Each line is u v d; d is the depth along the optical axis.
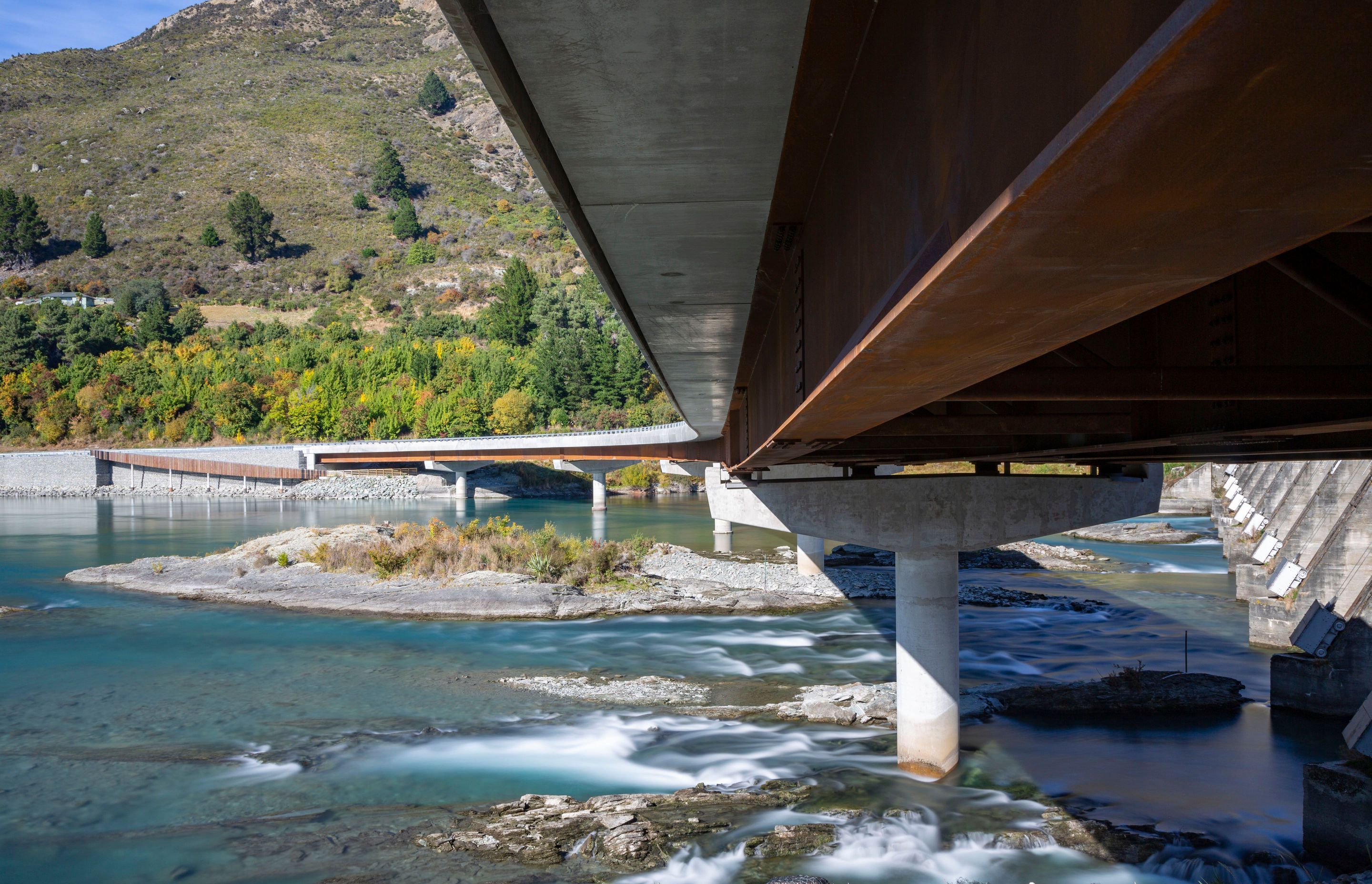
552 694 30.05
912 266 4.29
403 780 22.28
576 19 5.60
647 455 89.75
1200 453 13.97
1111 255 2.51
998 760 23.00
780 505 25.16
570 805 20.16
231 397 154.00
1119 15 2.23
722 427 40.12
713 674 32.69
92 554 64.25
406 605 44.34
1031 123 2.95
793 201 9.24
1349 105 1.57
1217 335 7.71
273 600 46.25
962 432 12.38
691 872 17.05
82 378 158.88
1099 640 37.06
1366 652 26.19
